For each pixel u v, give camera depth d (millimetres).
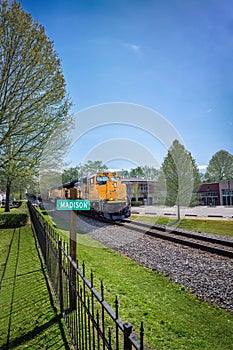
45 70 11688
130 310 3646
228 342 2934
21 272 5324
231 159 60438
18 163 11984
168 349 2760
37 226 8703
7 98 11078
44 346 2766
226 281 4895
